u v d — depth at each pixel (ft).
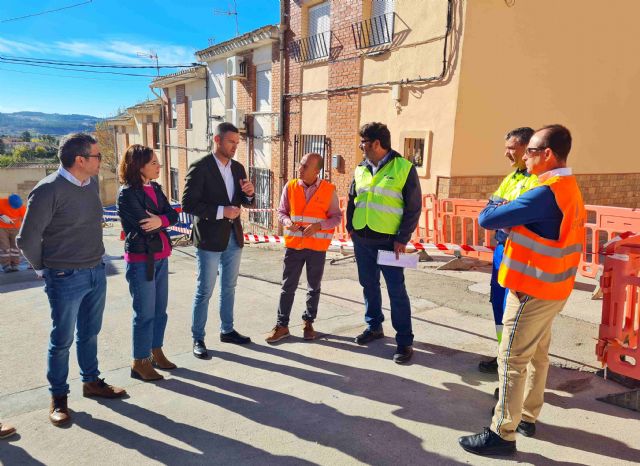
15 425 10.29
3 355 14.32
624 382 11.61
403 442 9.64
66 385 10.57
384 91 33.35
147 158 11.85
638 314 11.60
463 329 15.70
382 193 13.35
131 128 96.99
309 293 14.94
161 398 11.48
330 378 12.46
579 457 9.07
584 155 31.91
